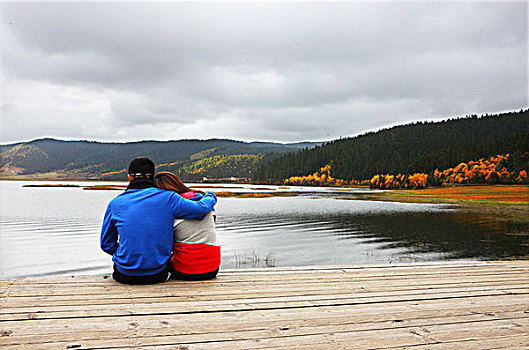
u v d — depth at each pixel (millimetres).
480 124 175125
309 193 72812
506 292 3535
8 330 2383
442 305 3102
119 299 3043
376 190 93625
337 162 171000
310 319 2707
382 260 11328
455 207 35812
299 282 3748
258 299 3146
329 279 3904
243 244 14273
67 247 13109
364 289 3557
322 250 13055
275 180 184375
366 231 18250
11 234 16406
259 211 30047
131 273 3346
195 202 3488
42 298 3033
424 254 12398
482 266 4711
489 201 45750
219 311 2832
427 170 110062
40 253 12023
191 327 2506
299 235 16781
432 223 21953
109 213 3357
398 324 2643
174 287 3404
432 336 2432
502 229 19156
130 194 3350
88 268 10078
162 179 3615
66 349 2133
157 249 3316
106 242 3469
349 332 2480
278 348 2209
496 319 2777
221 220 23312
